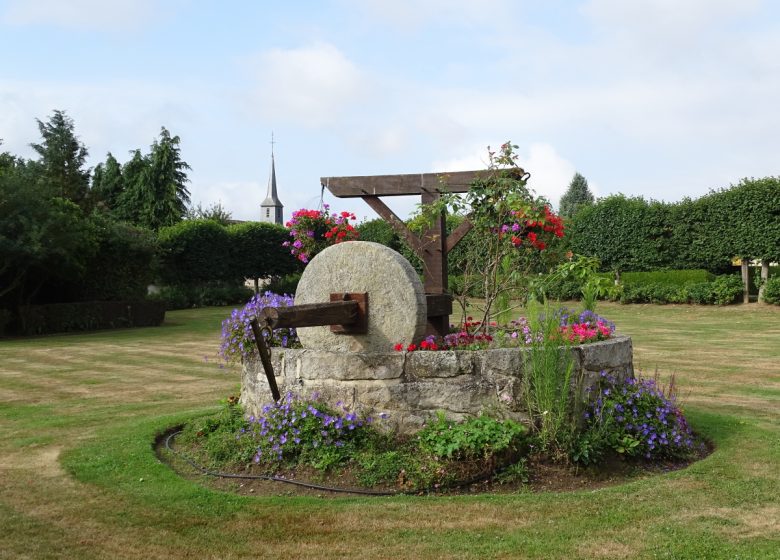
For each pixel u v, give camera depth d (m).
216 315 28.27
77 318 21.84
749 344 14.25
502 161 6.43
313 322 5.22
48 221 19.30
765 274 22.75
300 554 3.68
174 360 13.64
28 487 4.94
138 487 4.84
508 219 6.47
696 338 15.62
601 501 4.33
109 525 4.16
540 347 5.12
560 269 6.91
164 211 44.91
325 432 5.09
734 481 4.70
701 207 24.06
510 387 5.12
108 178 46.56
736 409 7.52
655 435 5.22
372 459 4.89
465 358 5.14
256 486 4.86
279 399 5.39
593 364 5.41
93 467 5.39
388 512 4.23
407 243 7.79
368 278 5.75
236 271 35.03
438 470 4.70
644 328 18.34
